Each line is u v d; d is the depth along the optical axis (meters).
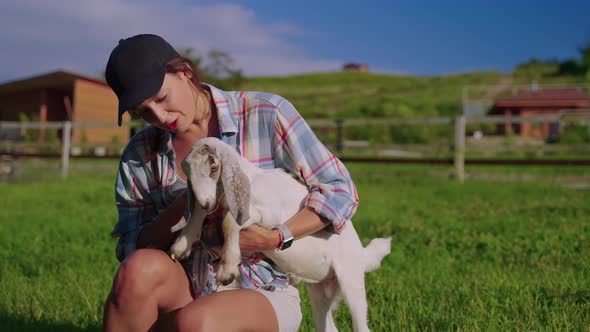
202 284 2.75
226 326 2.34
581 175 14.38
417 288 4.58
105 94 25.75
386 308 4.05
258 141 2.88
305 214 2.70
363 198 10.52
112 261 5.80
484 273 5.02
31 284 5.01
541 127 38.75
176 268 2.64
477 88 64.06
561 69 67.25
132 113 2.66
